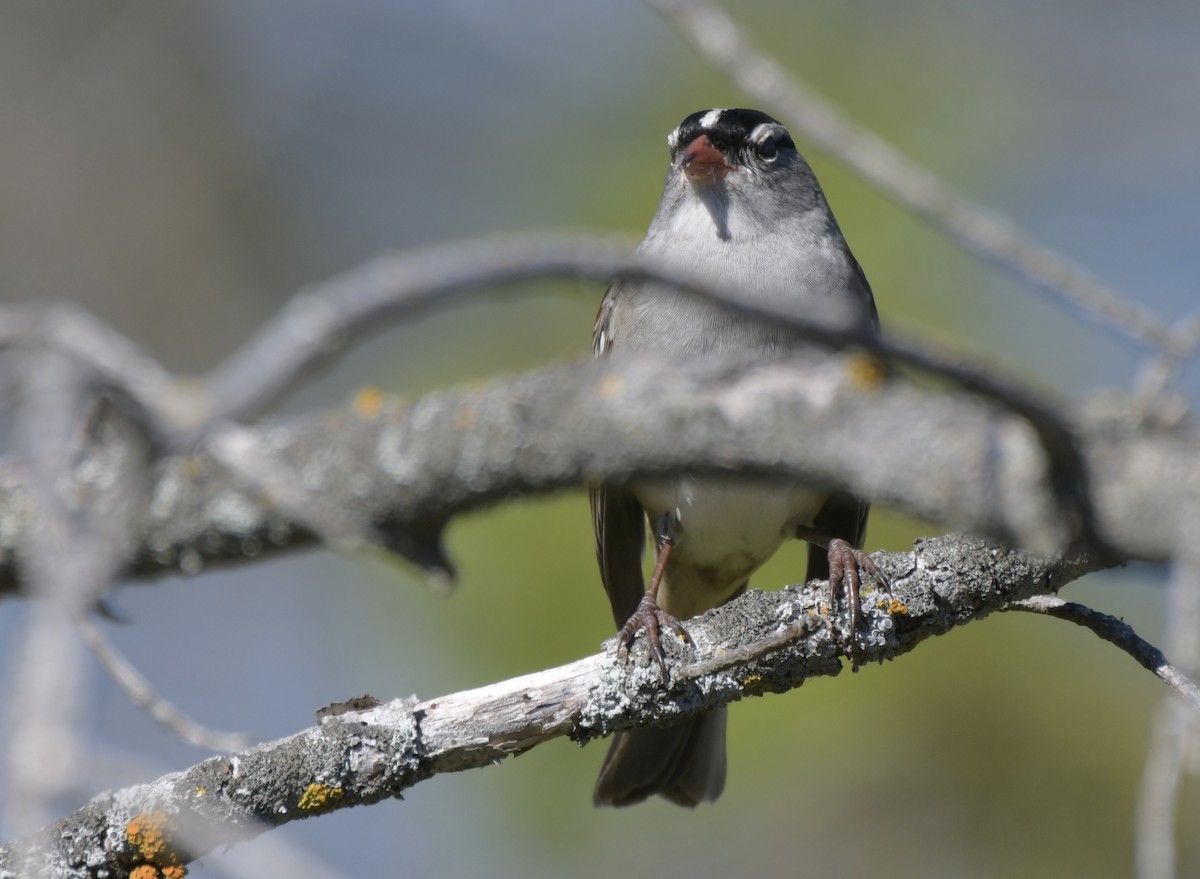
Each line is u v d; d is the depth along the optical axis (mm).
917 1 11617
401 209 14586
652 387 6191
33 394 4980
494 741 6422
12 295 14469
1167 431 5129
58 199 14625
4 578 7578
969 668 9984
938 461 5516
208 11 14914
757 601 6730
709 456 6086
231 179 14766
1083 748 9953
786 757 10000
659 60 11836
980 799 10023
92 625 6027
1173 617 4984
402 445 6707
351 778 6266
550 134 12258
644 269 4523
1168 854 5840
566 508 10250
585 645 10109
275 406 4766
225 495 7203
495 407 6570
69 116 14719
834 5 11469
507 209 12469
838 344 4629
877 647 6562
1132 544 5059
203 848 6078
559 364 6574
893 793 10086
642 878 10320
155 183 14742
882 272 10227
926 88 11328
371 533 6809
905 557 6656
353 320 4500
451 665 10227
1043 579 6410
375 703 6457
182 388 5238
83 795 4102
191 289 14734
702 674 6535
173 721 6098
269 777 6188
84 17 14852
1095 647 10008
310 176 14719
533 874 10383
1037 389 4859
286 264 14742
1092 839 9922
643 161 11703
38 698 4039
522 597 10188
